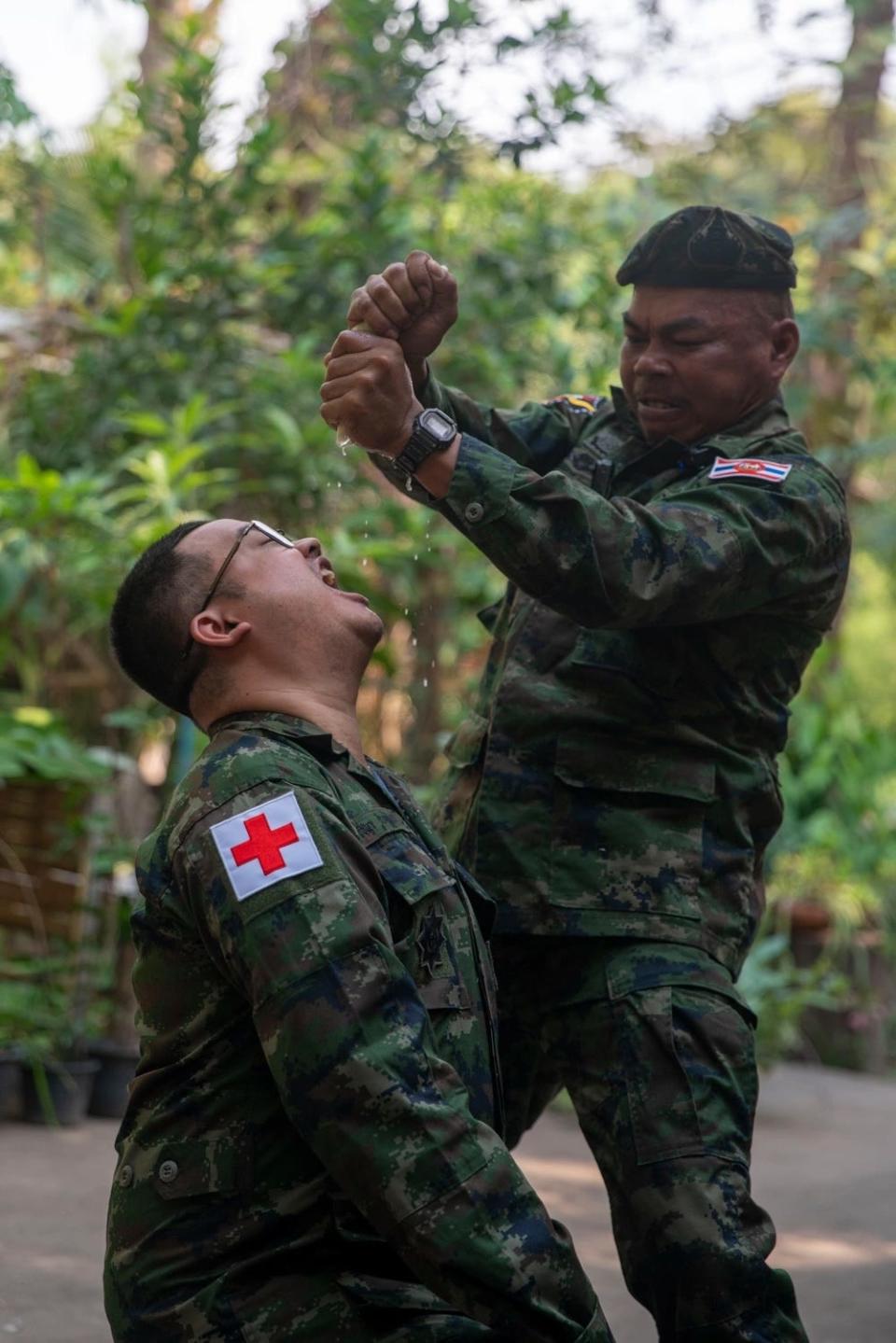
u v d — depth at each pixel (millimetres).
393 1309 1599
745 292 2221
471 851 2260
